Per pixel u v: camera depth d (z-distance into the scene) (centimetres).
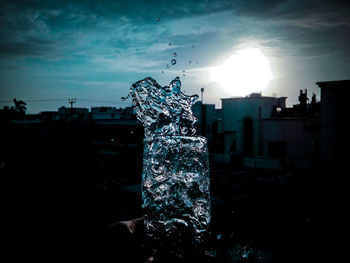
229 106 2052
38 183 1047
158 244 141
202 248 149
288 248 384
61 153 1332
